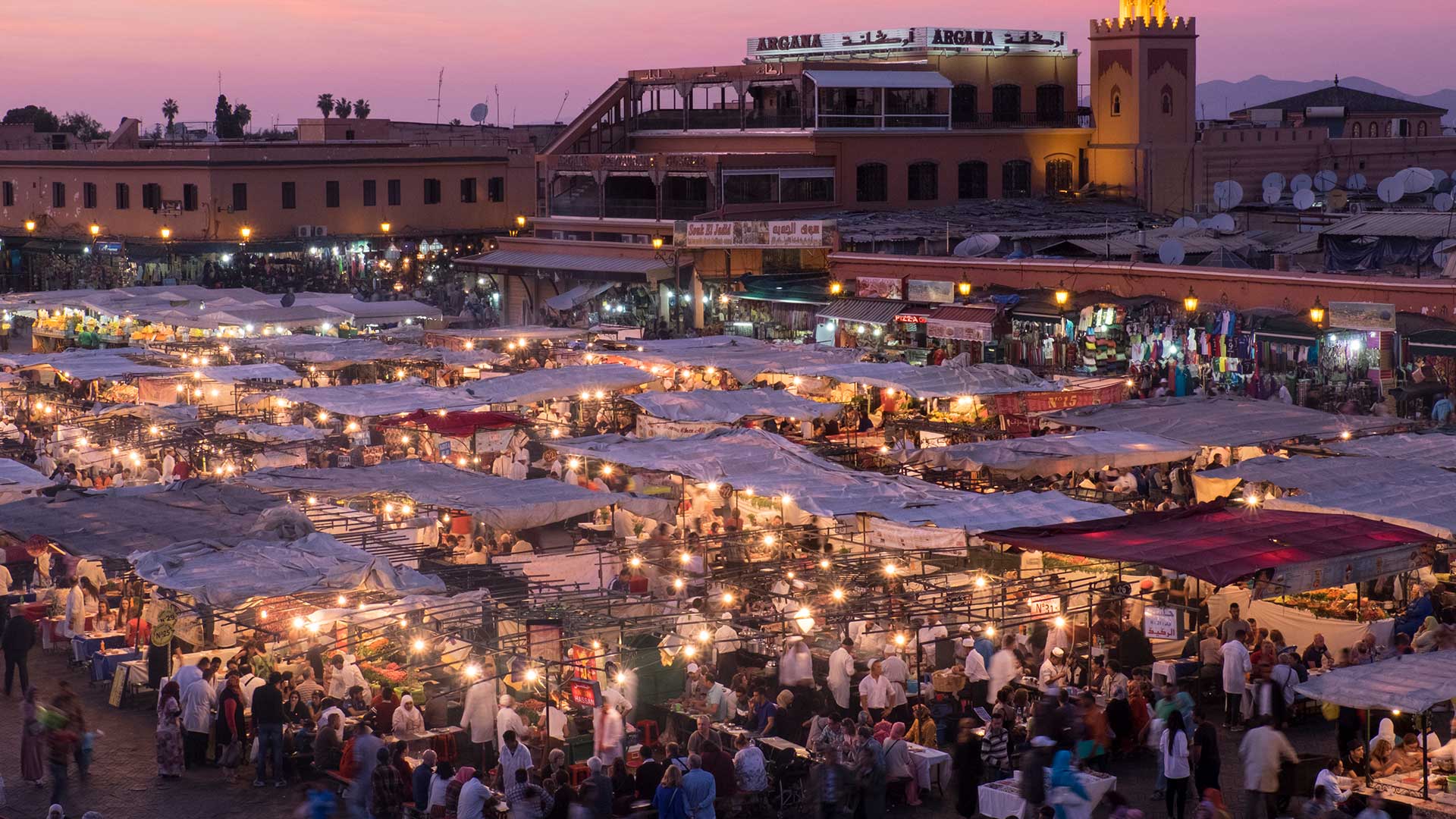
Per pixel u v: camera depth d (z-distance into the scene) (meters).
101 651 29.27
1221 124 98.75
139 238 86.00
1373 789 20.98
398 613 26.09
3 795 23.09
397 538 32.03
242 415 46.81
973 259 59.69
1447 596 27.86
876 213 74.56
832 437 43.81
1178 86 80.12
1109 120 81.12
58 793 23.22
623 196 78.69
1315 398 45.69
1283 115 106.25
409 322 65.38
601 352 52.12
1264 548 26.53
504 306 80.44
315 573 26.19
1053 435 37.31
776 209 73.88
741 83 79.19
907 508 30.14
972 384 42.78
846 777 21.92
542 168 81.62
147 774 24.83
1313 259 63.69
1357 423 38.03
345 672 25.61
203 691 24.98
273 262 85.56
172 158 84.44
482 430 40.84
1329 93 112.06
